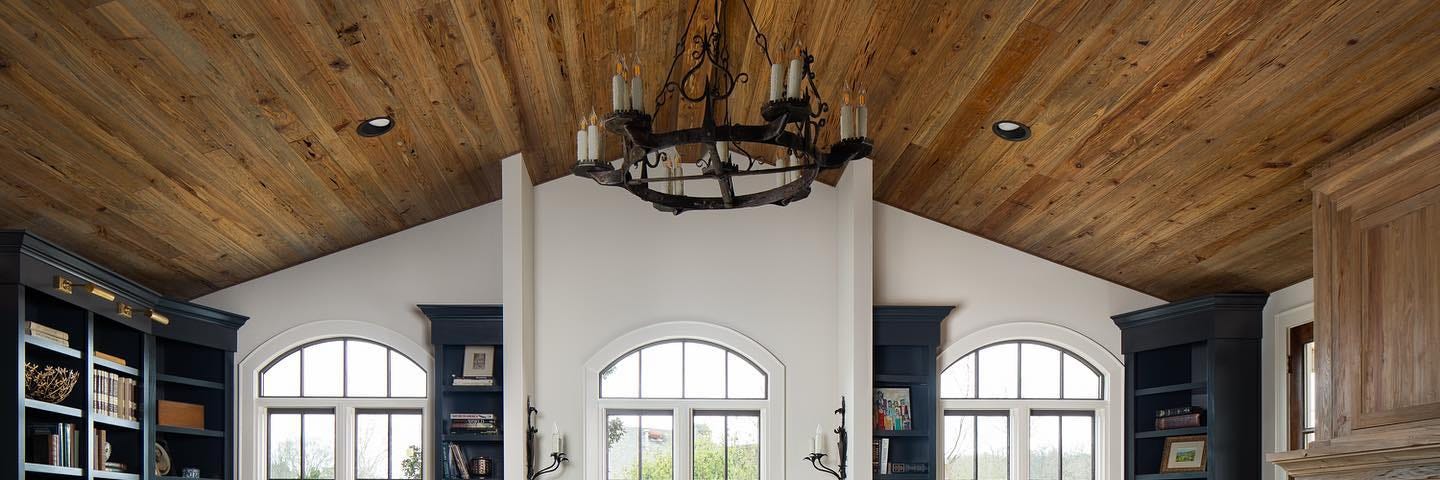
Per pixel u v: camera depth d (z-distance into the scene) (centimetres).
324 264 797
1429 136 445
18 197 538
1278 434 703
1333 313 511
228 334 768
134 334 689
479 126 658
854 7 524
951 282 805
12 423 520
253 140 563
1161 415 772
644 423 789
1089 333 803
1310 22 422
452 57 550
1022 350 811
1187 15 439
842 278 770
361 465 790
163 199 595
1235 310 726
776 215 795
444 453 771
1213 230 645
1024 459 796
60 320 602
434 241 803
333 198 687
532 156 738
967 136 634
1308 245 627
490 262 801
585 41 581
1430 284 445
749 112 698
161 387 756
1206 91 492
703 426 791
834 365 780
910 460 793
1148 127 542
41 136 491
